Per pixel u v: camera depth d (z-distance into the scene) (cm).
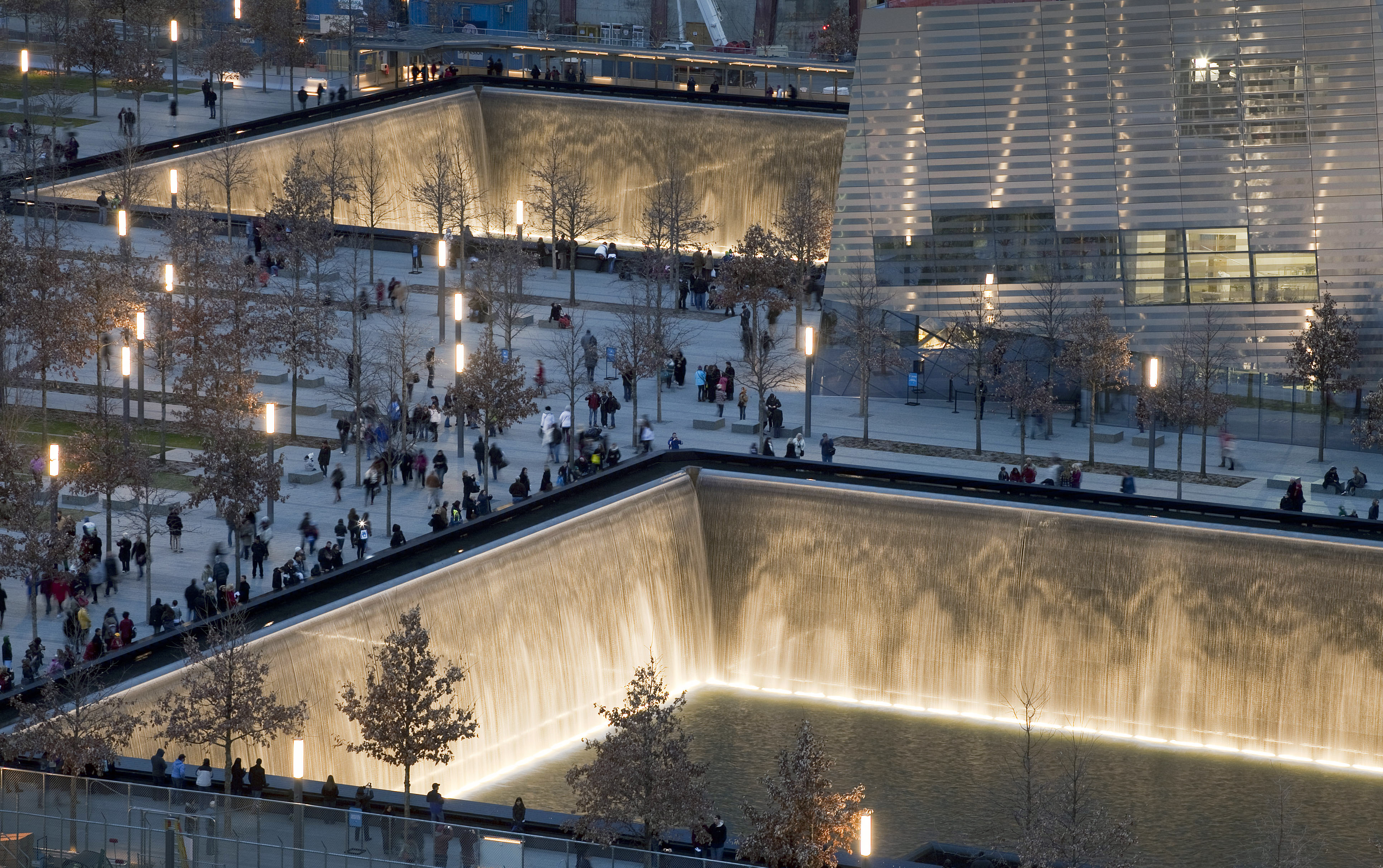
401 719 6375
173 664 6694
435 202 13075
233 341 9300
